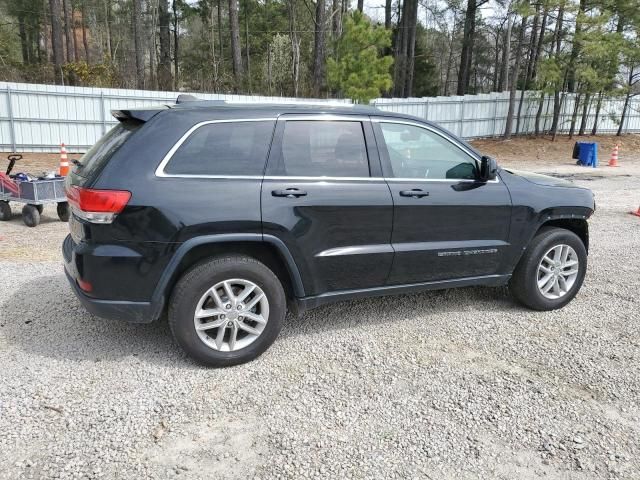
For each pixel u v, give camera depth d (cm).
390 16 3662
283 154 367
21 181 794
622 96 2639
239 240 347
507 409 314
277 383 340
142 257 330
